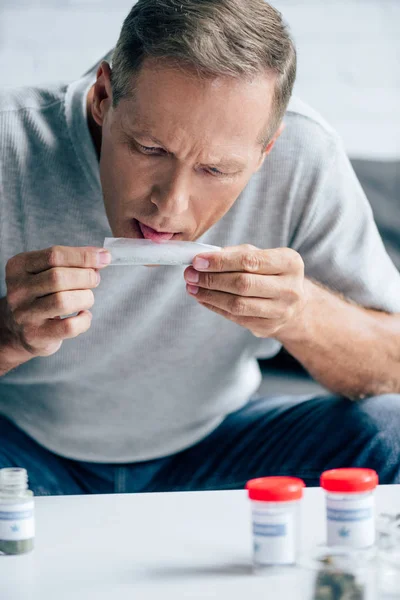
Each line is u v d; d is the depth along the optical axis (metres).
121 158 1.12
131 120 1.08
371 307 1.63
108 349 1.55
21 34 3.93
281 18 1.14
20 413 1.66
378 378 1.59
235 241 1.54
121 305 1.51
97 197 1.44
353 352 1.55
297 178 1.52
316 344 1.52
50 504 1.19
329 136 1.56
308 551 0.94
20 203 1.47
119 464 1.69
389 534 0.90
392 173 3.29
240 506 1.17
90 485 1.70
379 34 3.95
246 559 0.96
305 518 1.09
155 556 0.98
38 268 1.17
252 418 1.70
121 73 1.10
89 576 0.92
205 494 1.23
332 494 0.92
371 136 3.96
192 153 1.08
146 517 1.12
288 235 1.58
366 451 1.49
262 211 1.54
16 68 3.93
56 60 3.93
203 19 1.05
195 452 1.70
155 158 1.10
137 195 1.14
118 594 0.87
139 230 1.20
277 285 1.18
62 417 1.64
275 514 0.92
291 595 0.86
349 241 1.61
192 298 1.53
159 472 1.71
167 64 1.04
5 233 1.48
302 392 2.75
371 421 1.51
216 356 1.62
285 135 1.50
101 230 1.47
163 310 1.54
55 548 1.01
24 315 1.19
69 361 1.56
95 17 3.93
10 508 0.99
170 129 1.06
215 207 1.16
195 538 1.04
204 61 1.03
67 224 1.47
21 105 1.48
